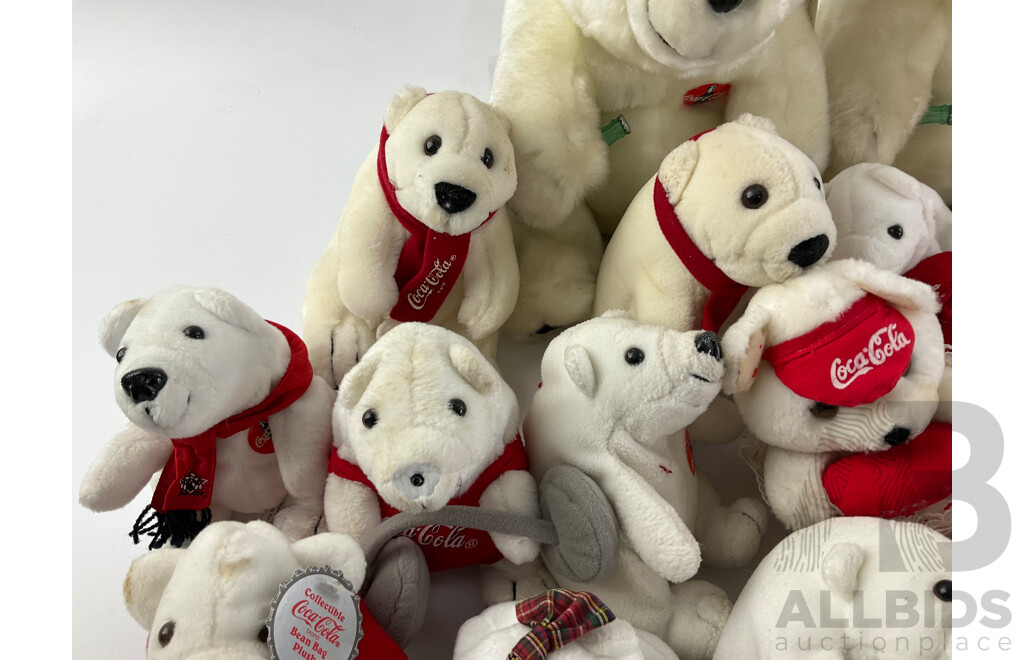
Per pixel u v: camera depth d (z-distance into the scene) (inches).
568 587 43.4
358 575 38.4
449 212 45.4
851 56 55.8
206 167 72.7
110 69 79.7
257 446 45.0
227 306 42.1
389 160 47.1
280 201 70.3
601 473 42.4
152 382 38.5
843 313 41.4
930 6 53.9
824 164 56.5
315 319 53.1
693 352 41.3
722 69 50.4
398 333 42.3
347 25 83.7
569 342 44.8
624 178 56.9
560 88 51.4
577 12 49.2
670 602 43.2
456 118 46.1
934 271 48.3
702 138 46.7
